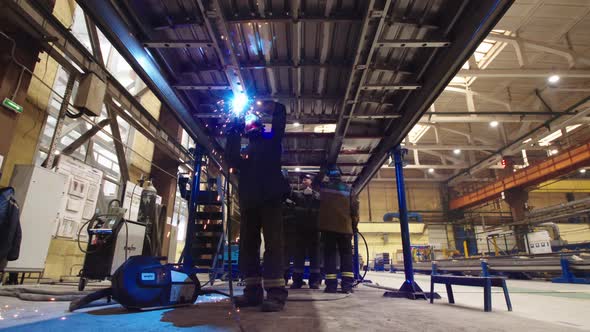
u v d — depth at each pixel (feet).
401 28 8.00
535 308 7.90
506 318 6.05
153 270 6.30
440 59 8.39
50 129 19.70
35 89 14.94
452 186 73.51
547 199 70.13
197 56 9.05
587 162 41.16
